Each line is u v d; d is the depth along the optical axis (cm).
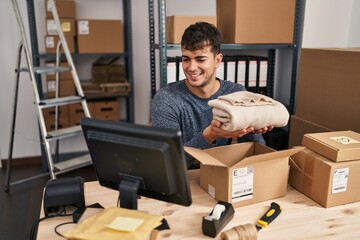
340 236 93
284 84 252
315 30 228
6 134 312
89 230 73
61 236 93
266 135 220
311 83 180
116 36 294
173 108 152
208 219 92
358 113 151
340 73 159
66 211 106
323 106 172
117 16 315
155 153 82
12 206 236
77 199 106
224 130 115
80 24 280
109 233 72
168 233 93
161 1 187
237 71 225
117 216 78
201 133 133
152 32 215
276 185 112
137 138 84
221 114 114
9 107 307
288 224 98
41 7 294
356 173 109
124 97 321
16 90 246
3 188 265
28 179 265
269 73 249
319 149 113
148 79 332
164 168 84
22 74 301
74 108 294
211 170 112
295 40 220
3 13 286
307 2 222
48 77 283
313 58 177
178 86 158
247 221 99
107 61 318
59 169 225
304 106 188
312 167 112
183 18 192
